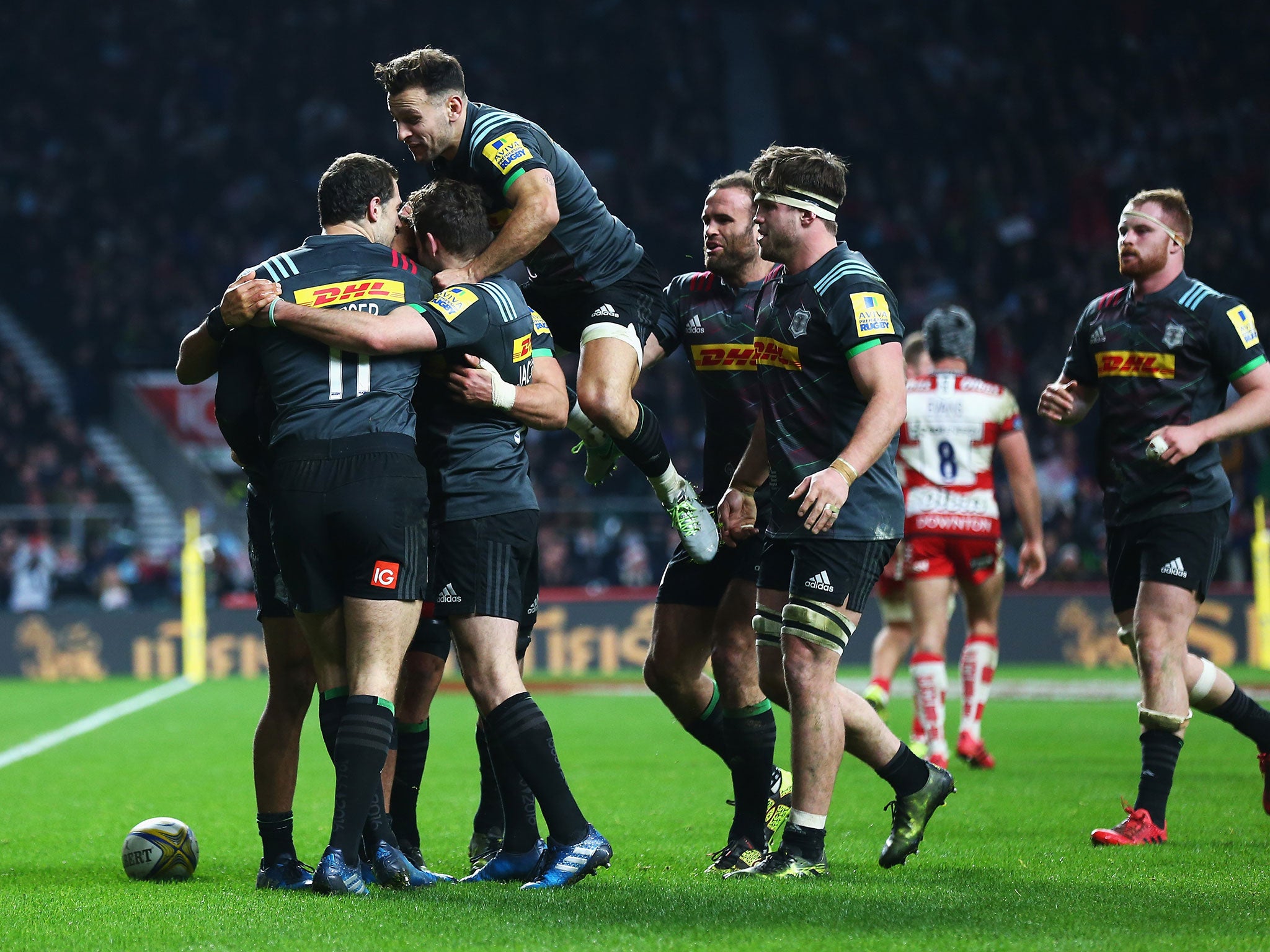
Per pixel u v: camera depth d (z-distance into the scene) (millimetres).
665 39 110875
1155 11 104688
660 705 45500
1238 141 96312
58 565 69625
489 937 11992
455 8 111750
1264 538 57188
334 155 106688
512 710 15250
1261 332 84812
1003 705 43844
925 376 28094
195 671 62344
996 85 105000
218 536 77438
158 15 109812
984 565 27656
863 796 23656
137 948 11781
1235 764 27641
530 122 17703
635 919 12773
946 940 11750
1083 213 95375
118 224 102938
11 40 107875
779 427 16062
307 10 111125
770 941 11734
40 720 41844
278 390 15195
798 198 15750
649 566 67625
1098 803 22234
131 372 91375
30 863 17812
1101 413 19625
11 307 100125
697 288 18750
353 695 14836
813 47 114938
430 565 15844
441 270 16453
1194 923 12359
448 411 15852
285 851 16047
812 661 15578
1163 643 18625
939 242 95938
